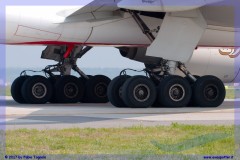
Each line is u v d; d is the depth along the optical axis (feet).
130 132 175.73
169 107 261.85
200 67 317.83
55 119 212.23
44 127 187.11
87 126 190.29
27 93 290.56
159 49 263.29
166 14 261.65
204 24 264.72
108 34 278.67
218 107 267.18
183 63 268.62
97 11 275.18
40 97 293.64
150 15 278.87
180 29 262.88
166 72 266.98
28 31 270.46
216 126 186.19
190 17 263.08
